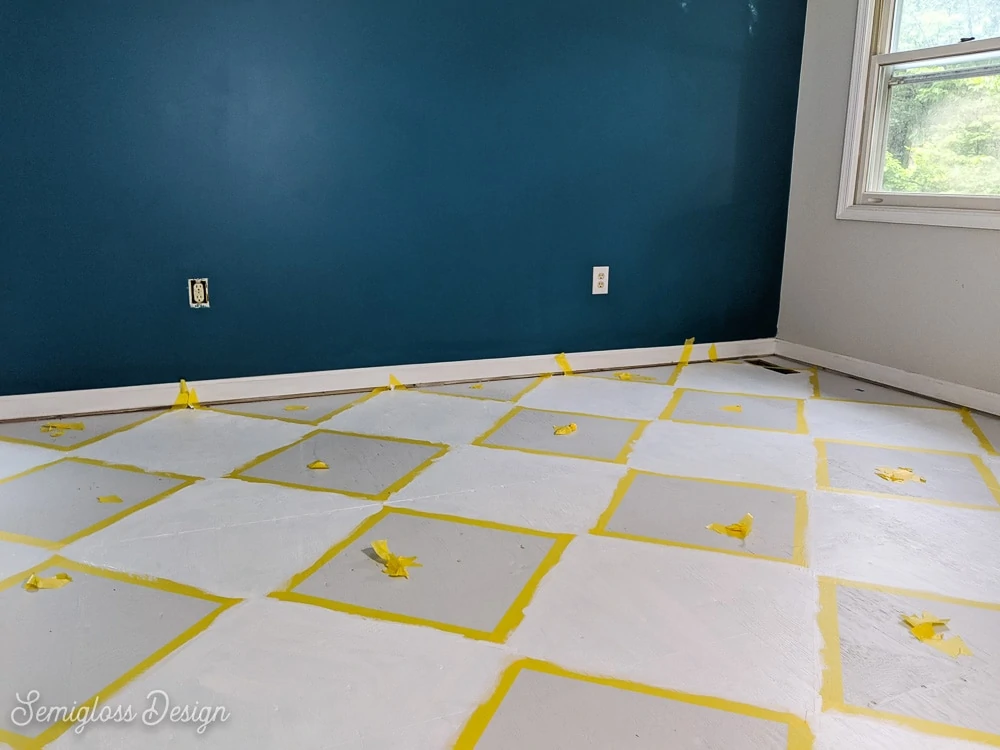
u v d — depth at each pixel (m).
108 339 2.81
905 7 3.07
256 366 2.99
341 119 2.88
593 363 3.45
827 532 1.92
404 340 3.16
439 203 3.08
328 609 1.58
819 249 3.50
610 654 1.44
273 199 2.87
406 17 2.88
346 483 2.20
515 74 3.06
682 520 1.98
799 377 3.35
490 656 1.43
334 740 1.22
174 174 2.75
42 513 2.00
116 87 2.62
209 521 1.96
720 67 3.35
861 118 3.22
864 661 1.42
